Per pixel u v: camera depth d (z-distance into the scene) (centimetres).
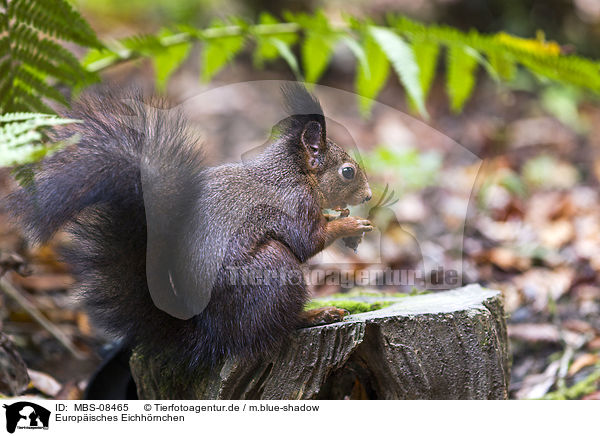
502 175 976
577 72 638
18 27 488
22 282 671
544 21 1362
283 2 1323
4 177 472
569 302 724
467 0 1357
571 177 1055
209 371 440
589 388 552
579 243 833
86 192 403
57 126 425
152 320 432
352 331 430
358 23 665
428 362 438
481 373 441
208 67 722
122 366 530
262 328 415
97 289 433
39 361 594
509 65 677
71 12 491
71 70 512
